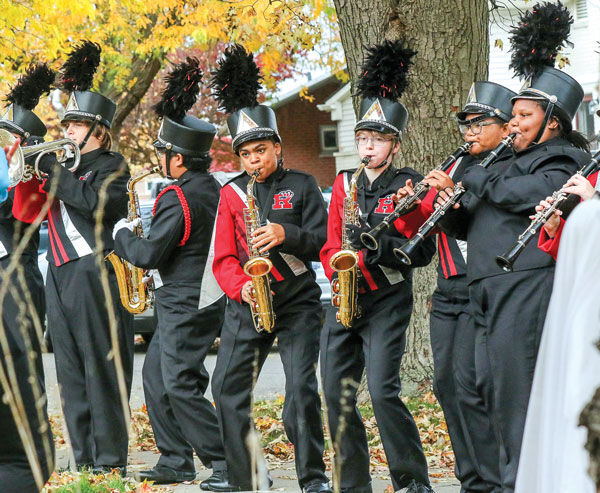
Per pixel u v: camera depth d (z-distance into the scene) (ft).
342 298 29.09
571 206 22.68
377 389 28.89
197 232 33.60
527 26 25.95
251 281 30.68
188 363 33.32
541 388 14.70
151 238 32.96
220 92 31.94
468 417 28.37
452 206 26.09
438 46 45.62
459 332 28.73
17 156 24.85
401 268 29.35
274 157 31.58
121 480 32.09
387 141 30.09
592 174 23.27
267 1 62.59
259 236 30.07
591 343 13.85
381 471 36.86
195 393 33.27
